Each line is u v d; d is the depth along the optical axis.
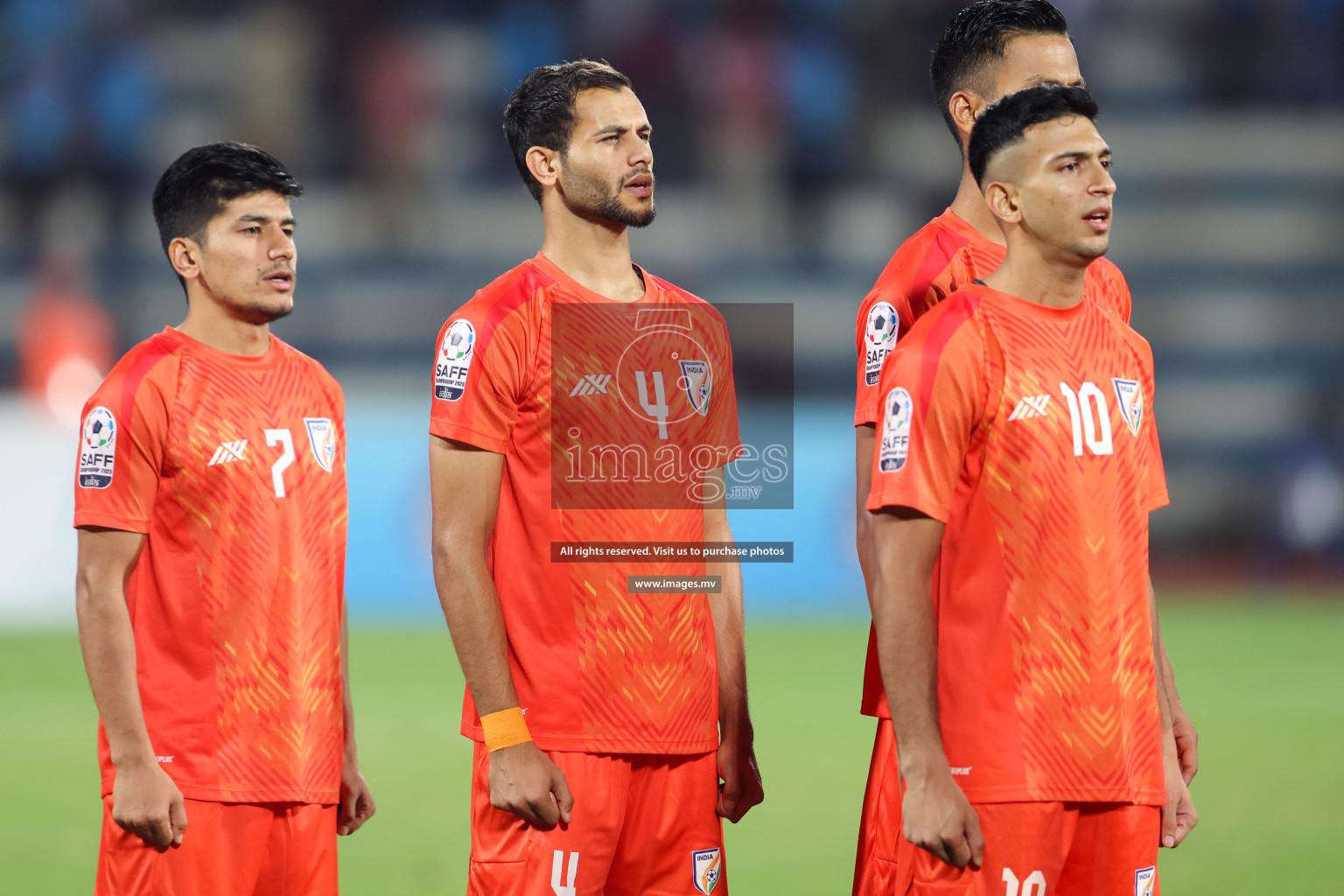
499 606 11.92
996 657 10.58
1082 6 72.44
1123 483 10.94
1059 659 10.55
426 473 44.22
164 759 12.33
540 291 12.12
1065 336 10.83
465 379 11.86
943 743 10.72
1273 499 57.09
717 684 12.46
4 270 64.38
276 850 12.49
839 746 26.62
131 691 12.05
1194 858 19.34
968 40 12.66
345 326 63.03
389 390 61.41
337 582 13.14
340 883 18.27
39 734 27.59
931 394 10.43
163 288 63.12
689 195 66.75
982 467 10.63
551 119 12.14
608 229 12.34
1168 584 52.56
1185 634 40.44
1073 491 10.61
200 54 70.44
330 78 68.62
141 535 12.33
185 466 12.40
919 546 10.42
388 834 20.70
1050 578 10.55
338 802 12.91
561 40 70.06
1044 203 10.59
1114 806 10.67
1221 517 61.34
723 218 66.31
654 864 12.18
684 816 12.18
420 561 44.34
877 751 12.55
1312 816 21.58
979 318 10.68
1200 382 64.12
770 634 40.00
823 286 64.31
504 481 12.16
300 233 65.69
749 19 69.00
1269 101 71.75
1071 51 12.64
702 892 12.30
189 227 12.74
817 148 68.06
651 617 11.97
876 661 12.51
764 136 67.12
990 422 10.59
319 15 68.81
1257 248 67.94
